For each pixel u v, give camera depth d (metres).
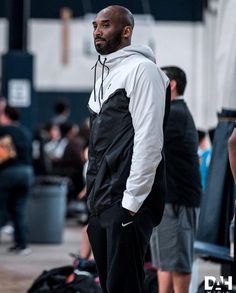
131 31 5.78
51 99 25.03
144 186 5.40
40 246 13.93
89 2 25.11
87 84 25.09
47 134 17.70
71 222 17.64
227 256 7.19
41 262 12.08
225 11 7.29
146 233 5.62
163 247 7.26
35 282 8.22
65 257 12.65
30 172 12.92
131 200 5.41
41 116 25.00
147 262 8.24
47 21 25.08
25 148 12.84
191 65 24.91
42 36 25.03
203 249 7.46
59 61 25.00
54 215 14.12
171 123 7.20
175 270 7.24
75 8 25.09
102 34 5.71
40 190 14.11
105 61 5.69
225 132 7.42
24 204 12.95
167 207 7.21
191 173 7.27
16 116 12.89
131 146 5.52
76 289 7.92
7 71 15.85
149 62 5.55
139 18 24.83
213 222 7.46
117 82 5.58
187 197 7.24
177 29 24.95
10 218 14.19
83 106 25.03
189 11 25.02
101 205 5.59
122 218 5.48
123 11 5.75
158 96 5.47
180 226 7.23
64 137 17.61
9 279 10.56
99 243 5.72
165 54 25.00
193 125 7.34
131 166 5.43
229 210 7.42
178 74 7.31
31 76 15.90
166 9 25.06
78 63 25.08
